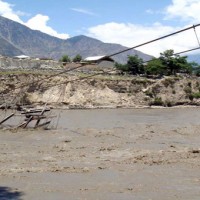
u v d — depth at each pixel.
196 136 50.75
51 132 52.12
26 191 24.00
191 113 97.31
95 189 24.73
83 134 50.91
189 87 128.88
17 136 48.25
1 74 107.44
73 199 22.59
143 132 53.75
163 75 135.50
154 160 33.75
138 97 120.12
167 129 57.97
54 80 112.44
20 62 125.69
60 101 109.44
